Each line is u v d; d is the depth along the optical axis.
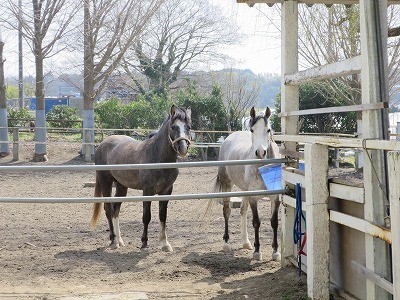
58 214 10.45
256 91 28.47
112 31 22.09
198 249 7.57
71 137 26.89
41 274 6.18
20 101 37.44
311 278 4.54
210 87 36.41
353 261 4.22
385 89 3.90
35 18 20.67
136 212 10.70
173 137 7.36
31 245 7.77
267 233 8.62
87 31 21.41
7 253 7.27
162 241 7.51
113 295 5.11
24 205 11.50
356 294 4.34
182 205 11.46
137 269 6.44
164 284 5.70
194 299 5.07
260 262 6.73
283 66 5.64
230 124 24.56
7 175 17.53
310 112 4.88
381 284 3.64
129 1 21.64
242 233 7.64
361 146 3.71
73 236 8.48
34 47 20.94
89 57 21.55
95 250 7.54
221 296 5.13
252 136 6.77
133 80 36.72
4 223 9.45
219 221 9.69
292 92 5.62
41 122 20.81
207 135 23.88
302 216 5.08
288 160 5.55
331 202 4.70
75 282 5.82
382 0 3.88
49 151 22.16
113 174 8.21
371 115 3.87
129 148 8.09
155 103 26.47
